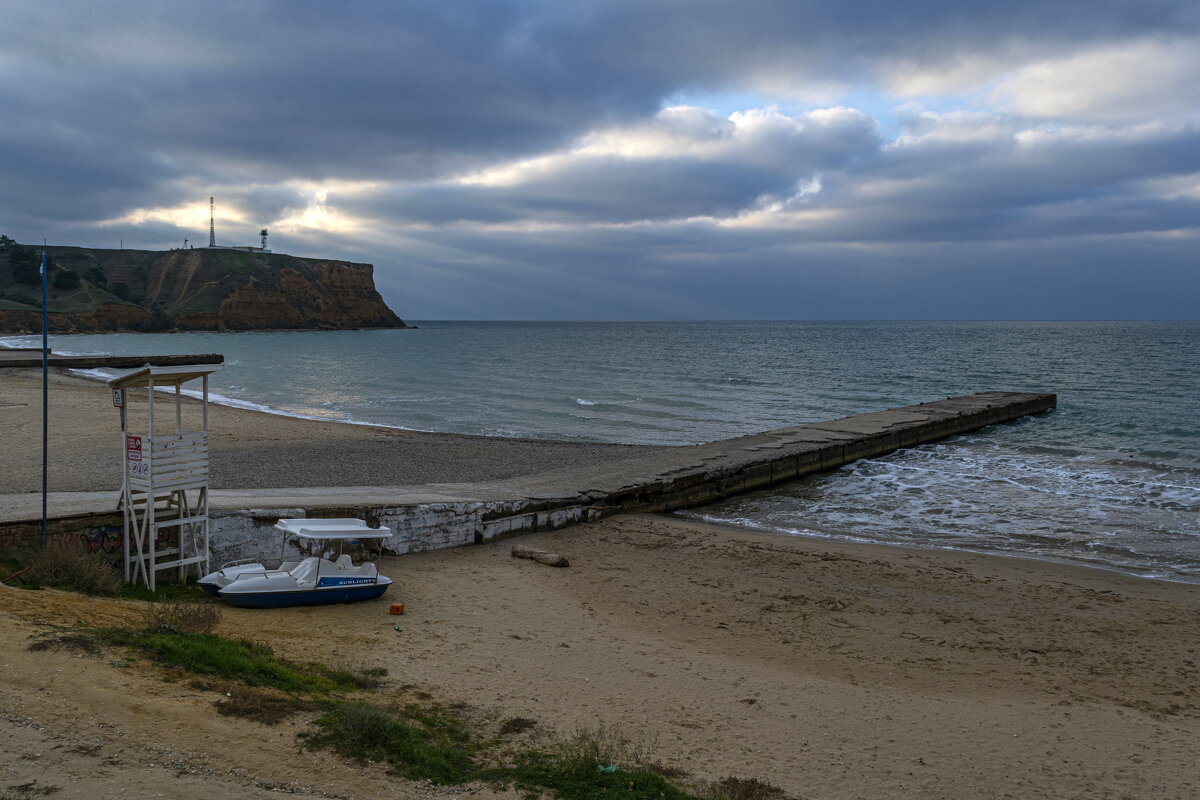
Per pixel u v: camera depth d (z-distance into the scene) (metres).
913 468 29.53
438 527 17.50
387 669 10.20
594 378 65.38
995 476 27.75
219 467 24.42
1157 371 69.75
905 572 16.45
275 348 118.44
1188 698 10.80
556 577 15.74
